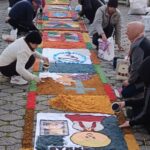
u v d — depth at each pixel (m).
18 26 13.09
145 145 7.34
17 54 8.95
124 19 16.25
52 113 8.09
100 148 7.14
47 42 12.19
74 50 11.62
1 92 8.90
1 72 9.34
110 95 8.88
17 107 8.32
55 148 7.07
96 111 8.20
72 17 15.90
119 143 7.29
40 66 10.20
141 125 7.83
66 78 9.61
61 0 20.16
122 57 10.94
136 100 7.80
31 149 7.04
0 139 7.29
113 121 7.91
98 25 11.45
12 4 14.42
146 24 14.24
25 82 9.28
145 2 17.41
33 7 13.72
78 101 8.50
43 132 7.47
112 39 10.99
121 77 9.69
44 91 8.91
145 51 8.19
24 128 7.60
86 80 9.61
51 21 15.06
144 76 7.34
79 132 7.54
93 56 11.24
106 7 11.51
